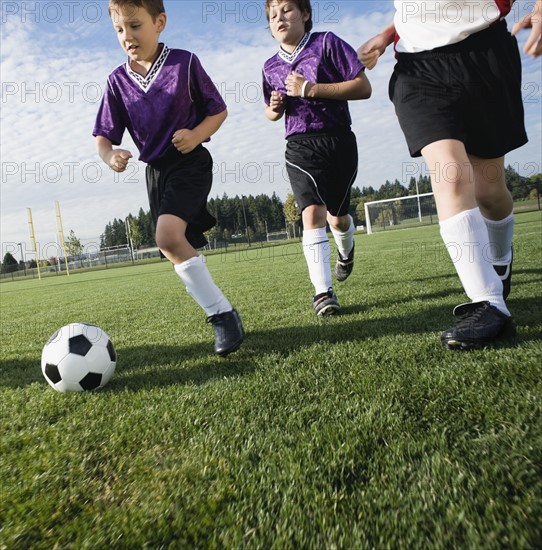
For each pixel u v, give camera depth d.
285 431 1.53
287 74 3.80
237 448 1.44
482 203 2.71
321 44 3.66
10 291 16.19
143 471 1.35
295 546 0.97
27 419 1.92
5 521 1.15
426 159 2.29
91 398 2.14
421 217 34.06
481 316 2.17
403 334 2.69
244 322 3.72
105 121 3.09
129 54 2.90
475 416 1.47
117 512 1.15
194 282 2.66
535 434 1.31
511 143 2.43
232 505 1.13
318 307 3.59
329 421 1.57
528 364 1.86
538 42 1.98
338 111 3.71
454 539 0.92
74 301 8.51
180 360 2.71
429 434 1.39
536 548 0.88
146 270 21.84
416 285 4.88
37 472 1.40
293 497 1.14
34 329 5.14
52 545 1.05
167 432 1.62
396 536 0.96
